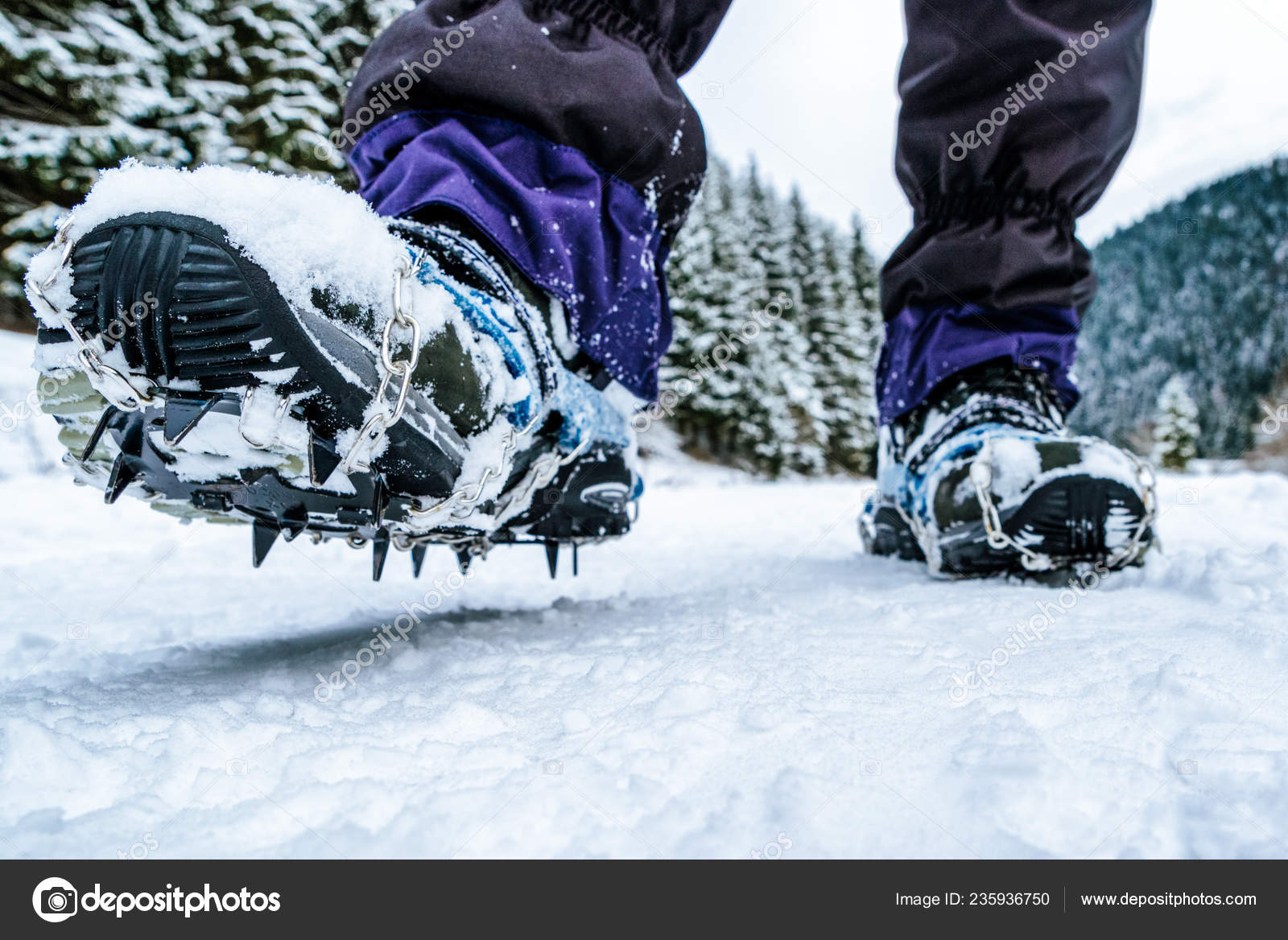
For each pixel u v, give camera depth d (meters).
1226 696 0.50
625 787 0.40
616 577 1.53
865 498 1.58
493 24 0.76
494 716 0.52
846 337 16.14
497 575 1.63
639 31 0.87
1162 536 1.52
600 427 0.83
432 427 0.58
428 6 0.79
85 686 0.63
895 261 1.24
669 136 0.86
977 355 1.14
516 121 0.77
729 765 0.42
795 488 8.06
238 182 0.52
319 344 0.51
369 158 0.82
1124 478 0.95
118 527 2.63
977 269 1.14
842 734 0.47
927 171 1.19
